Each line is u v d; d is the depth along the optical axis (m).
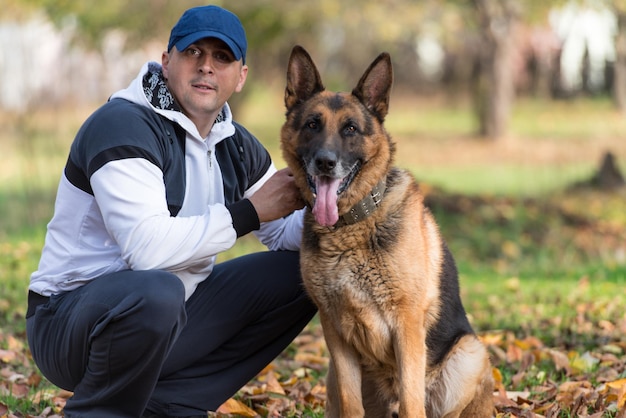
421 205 3.89
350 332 3.73
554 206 11.94
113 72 18.47
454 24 15.46
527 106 25.31
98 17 13.66
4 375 4.71
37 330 3.46
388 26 14.05
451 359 3.88
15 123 15.58
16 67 15.02
